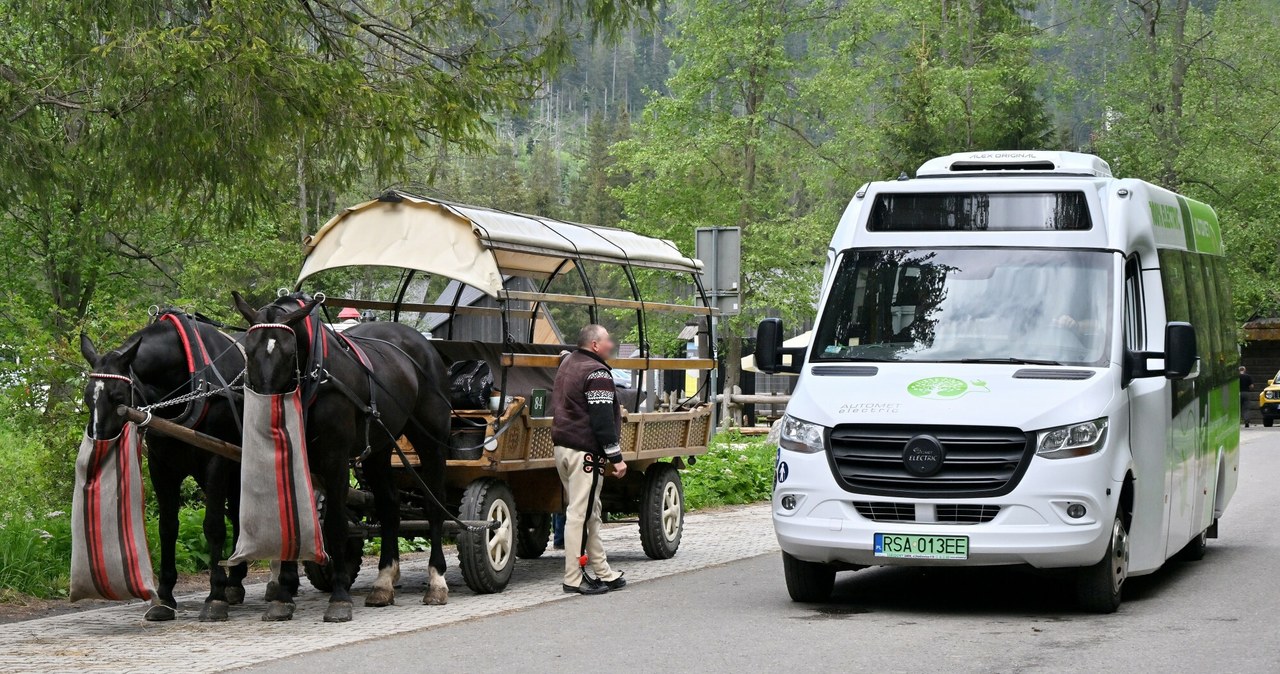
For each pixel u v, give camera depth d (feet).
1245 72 210.59
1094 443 43.29
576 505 52.24
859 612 46.09
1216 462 60.49
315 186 70.44
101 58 60.13
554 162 605.73
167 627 44.98
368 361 48.19
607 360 56.39
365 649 39.88
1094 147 212.02
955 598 49.57
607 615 46.24
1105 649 38.01
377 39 71.00
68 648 40.98
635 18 74.28
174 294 130.31
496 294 51.42
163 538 47.16
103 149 62.18
